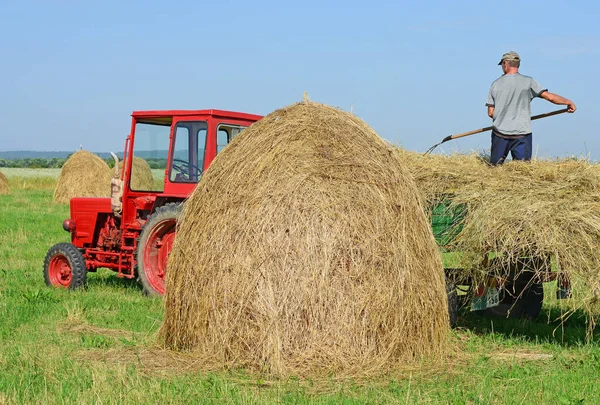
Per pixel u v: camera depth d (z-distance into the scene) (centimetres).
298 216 670
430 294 698
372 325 656
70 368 654
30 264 1377
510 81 922
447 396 582
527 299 967
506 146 926
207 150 1034
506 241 732
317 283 649
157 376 639
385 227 679
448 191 829
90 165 3319
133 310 943
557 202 750
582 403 569
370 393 588
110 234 1202
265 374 635
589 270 700
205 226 708
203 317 687
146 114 1105
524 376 651
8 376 622
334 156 709
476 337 814
